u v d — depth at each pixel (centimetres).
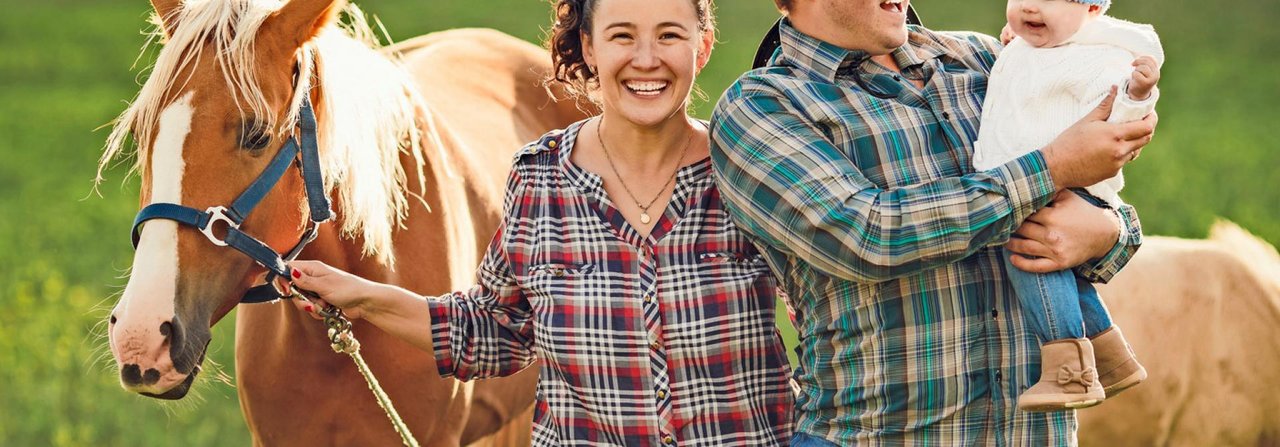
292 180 305
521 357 301
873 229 250
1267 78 1430
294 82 303
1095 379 254
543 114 513
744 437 274
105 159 296
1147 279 452
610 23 270
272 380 362
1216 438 446
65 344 679
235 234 290
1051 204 255
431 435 369
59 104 1436
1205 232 816
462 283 380
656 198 279
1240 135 1168
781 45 282
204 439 570
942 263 252
